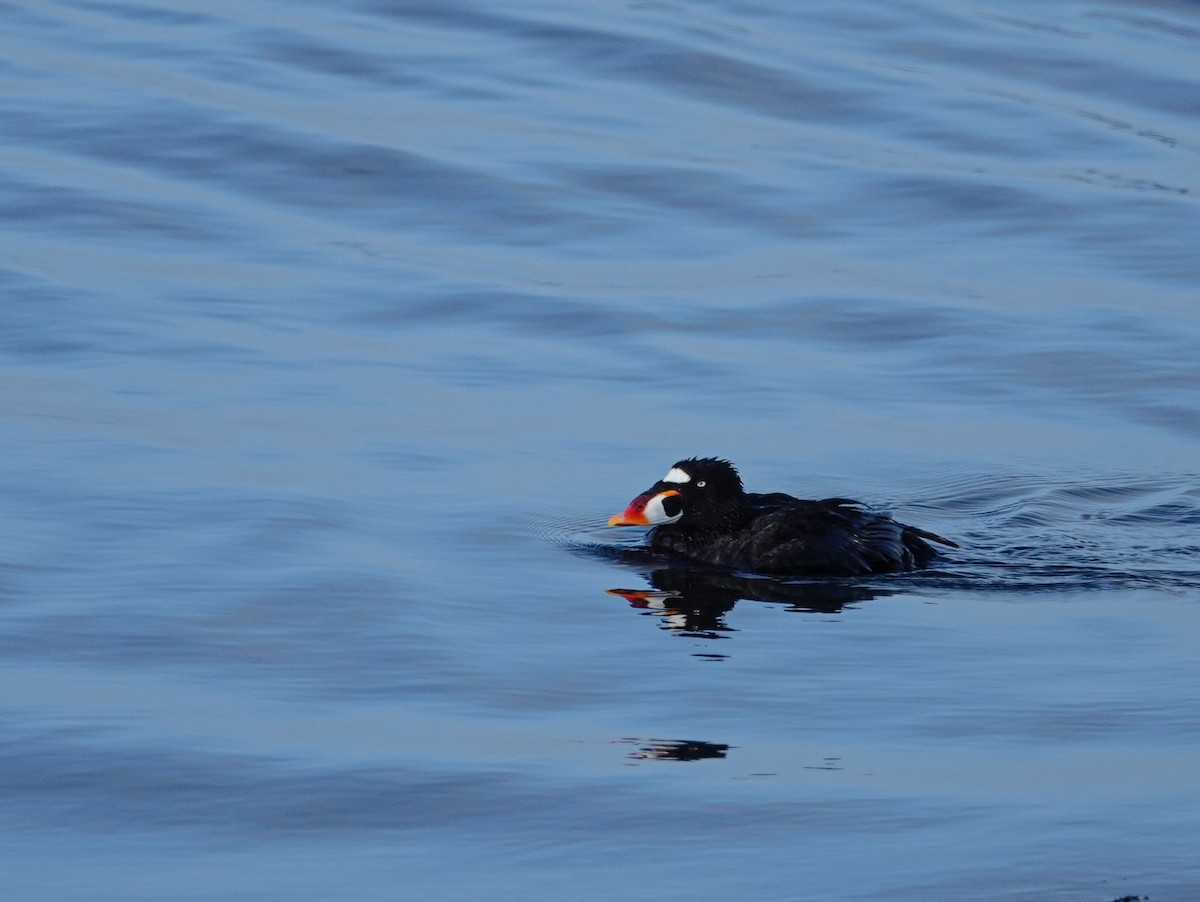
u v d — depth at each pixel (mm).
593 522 13609
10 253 19250
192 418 15188
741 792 8719
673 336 18078
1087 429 15969
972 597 12180
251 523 12836
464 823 8375
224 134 23312
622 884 7781
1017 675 10453
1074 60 28828
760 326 18469
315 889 7707
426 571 12203
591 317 18500
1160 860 7969
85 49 26469
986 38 29797
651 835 8266
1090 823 8359
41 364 16312
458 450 14906
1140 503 14289
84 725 9359
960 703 9984
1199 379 17203
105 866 7895
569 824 8375
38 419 14914
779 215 21906
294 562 12141
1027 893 7676
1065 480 14750
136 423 14977
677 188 22562
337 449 14711
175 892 7668
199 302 18281
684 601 11992
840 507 13289
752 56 27875
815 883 7781
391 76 26078
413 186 22172
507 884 7777
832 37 29328
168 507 13086
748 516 13391
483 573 12305
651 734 9492
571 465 14727
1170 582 12539
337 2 29562
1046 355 17781
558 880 7816
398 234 20797
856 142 24719
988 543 13453
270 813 8445
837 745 9359
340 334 17703
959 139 24922
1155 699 10016
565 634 11180
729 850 8102
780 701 10023
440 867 7934
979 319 18719
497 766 9000
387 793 8672
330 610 11297
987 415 16266
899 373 17328
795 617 11656
